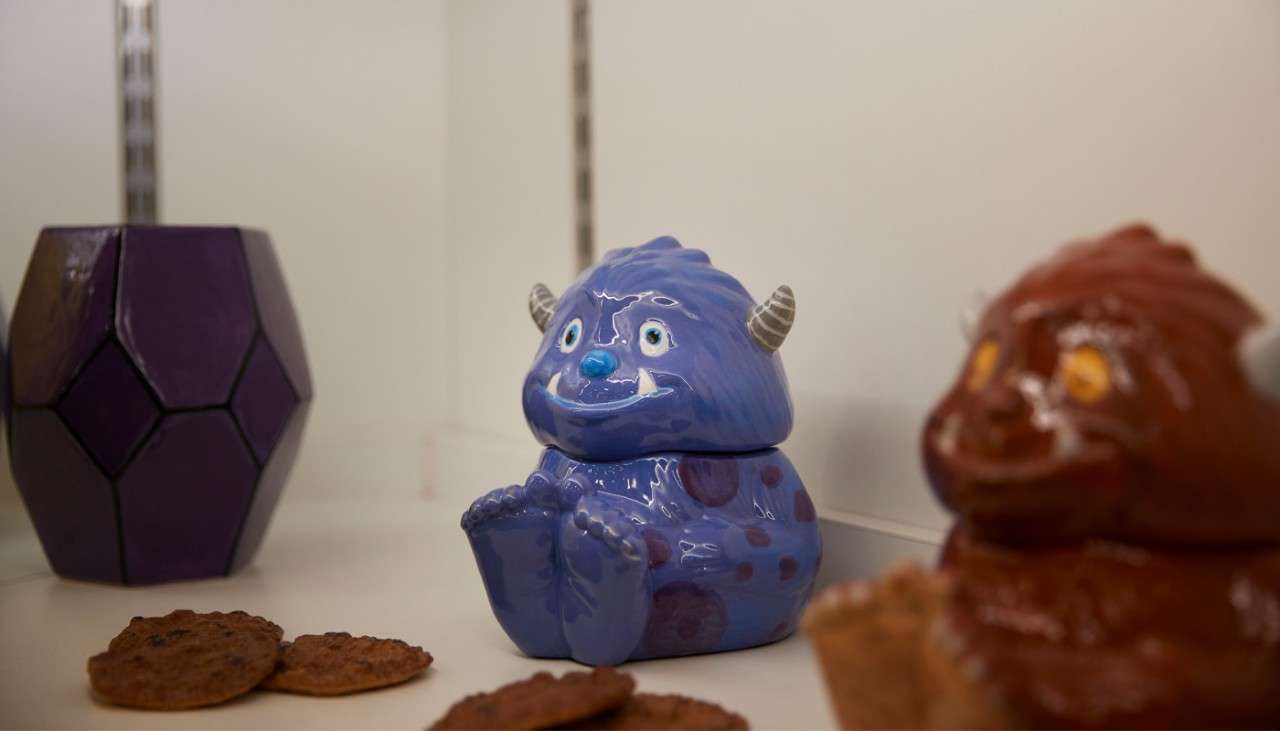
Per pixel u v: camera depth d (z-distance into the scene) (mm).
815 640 642
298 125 1420
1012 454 634
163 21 1356
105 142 1344
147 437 1060
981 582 644
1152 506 618
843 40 1019
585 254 1283
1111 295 636
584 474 890
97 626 991
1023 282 666
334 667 854
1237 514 615
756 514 892
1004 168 921
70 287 1066
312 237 1430
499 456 1360
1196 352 622
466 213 1456
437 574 1128
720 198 1124
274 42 1405
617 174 1229
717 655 892
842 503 1029
